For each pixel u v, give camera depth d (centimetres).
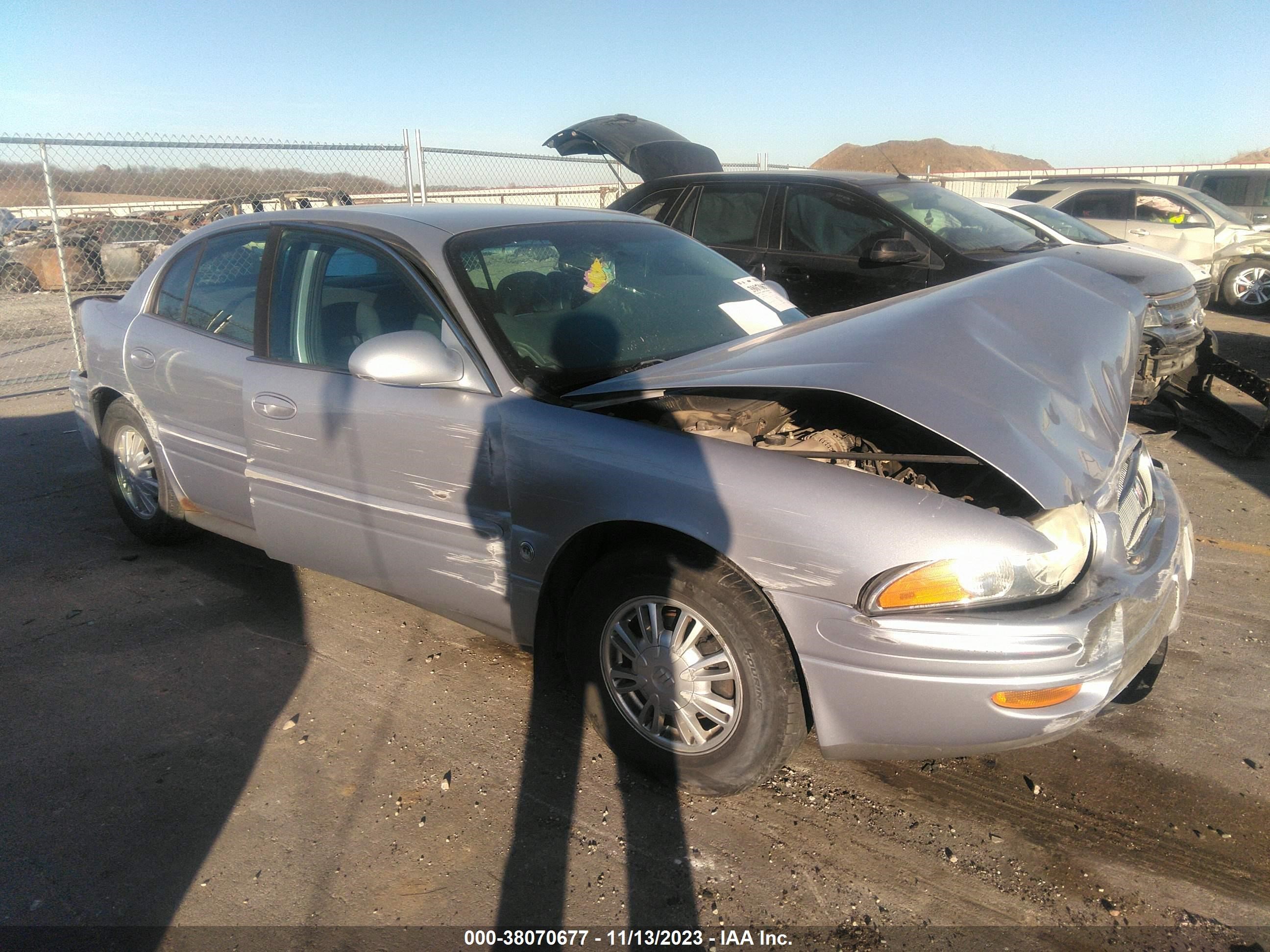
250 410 339
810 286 619
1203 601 395
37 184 807
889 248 564
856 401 290
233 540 415
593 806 263
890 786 273
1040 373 256
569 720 305
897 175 670
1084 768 281
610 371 295
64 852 243
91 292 1034
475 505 286
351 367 277
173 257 404
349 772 278
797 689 242
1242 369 616
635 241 372
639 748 270
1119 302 324
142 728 300
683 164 838
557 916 223
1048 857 243
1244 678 331
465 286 296
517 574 281
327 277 330
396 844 247
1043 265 342
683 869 238
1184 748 291
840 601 226
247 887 232
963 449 233
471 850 245
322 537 331
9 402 799
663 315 334
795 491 232
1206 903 227
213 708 312
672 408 283
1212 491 539
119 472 435
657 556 252
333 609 386
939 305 282
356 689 324
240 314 361
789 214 634
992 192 2122
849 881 235
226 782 273
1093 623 219
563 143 952
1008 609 219
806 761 285
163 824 254
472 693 321
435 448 289
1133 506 269
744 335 341
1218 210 1273
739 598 240
